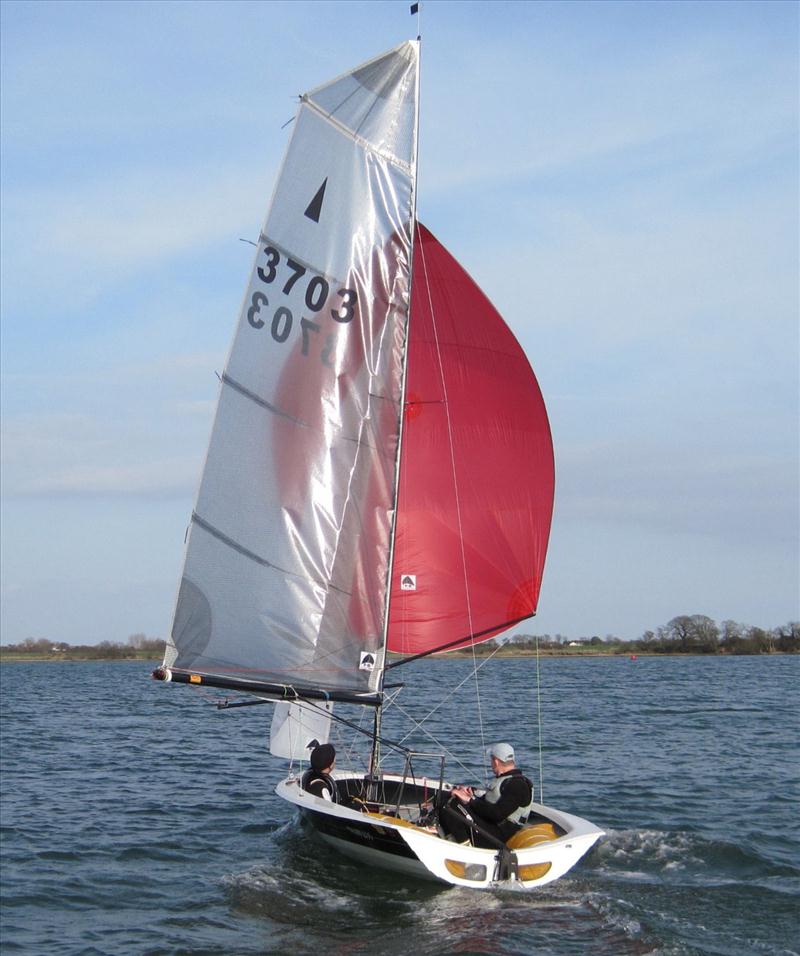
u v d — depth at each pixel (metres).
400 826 10.39
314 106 12.74
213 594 12.36
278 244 12.58
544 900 10.25
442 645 14.12
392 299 12.98
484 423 14.23
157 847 13.36
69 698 49.41
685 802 15.97
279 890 10.89
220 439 12.44
